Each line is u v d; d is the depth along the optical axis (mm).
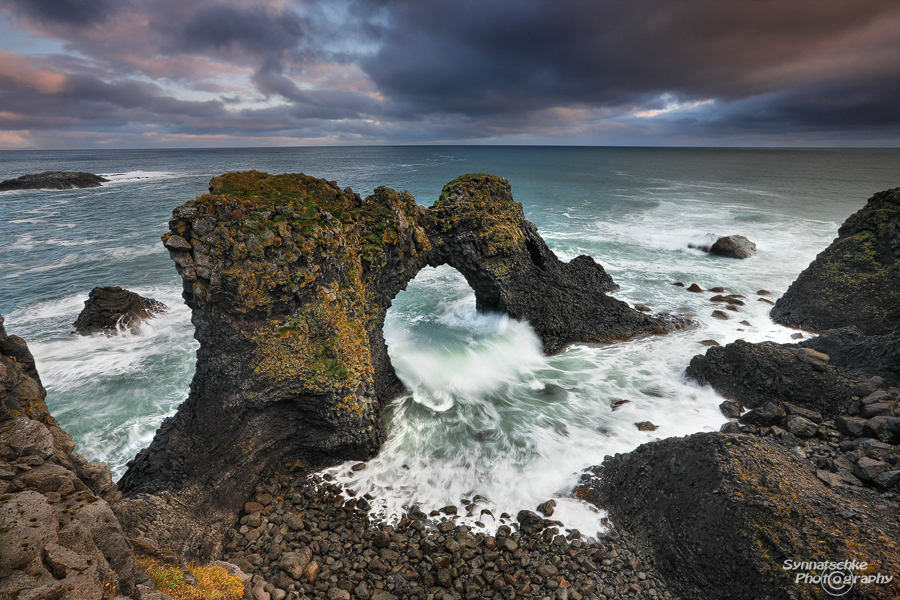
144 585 8414
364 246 21047
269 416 17156
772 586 11141
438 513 15820
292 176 19891
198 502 14883
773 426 18047
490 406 22062
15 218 69312
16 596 5988
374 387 19844
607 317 29312
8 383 10164
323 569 13531
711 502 13164
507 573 13336
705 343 27562
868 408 17453
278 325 17125
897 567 10641
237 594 10789
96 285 39000
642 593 12695
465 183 27828
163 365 26250
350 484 17266
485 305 30156
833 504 12500
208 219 15594
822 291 29281
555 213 71812
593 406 21844
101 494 11141
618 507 15484
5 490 7930
